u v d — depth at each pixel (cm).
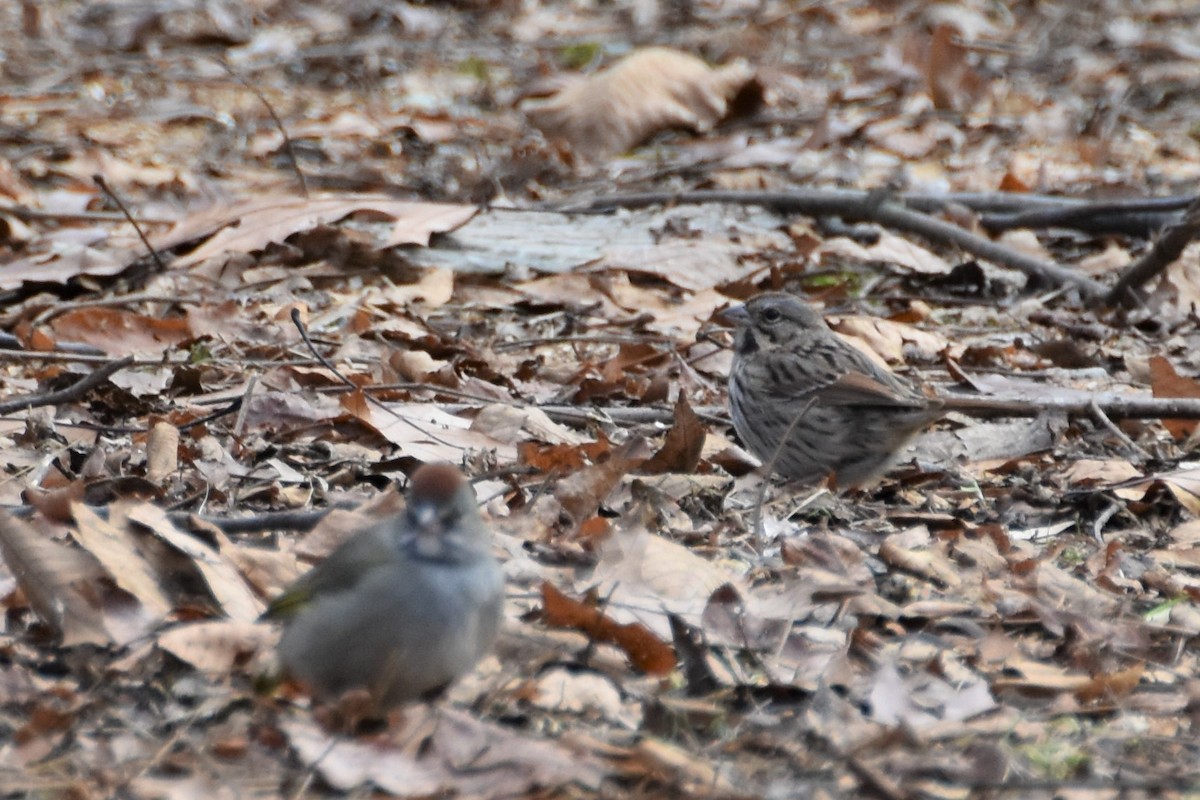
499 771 633
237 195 2034
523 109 2756
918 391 1278
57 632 751
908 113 2878
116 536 792
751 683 752
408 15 3272
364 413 1123
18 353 1272
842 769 663
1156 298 1783
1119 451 1255
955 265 1855
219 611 779
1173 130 2912
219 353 1396
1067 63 3397
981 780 664
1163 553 1016
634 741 684
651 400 1350
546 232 1916
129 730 666
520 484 1023
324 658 644
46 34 2930
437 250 1811
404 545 634
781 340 1246
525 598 820
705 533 953
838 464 1197
